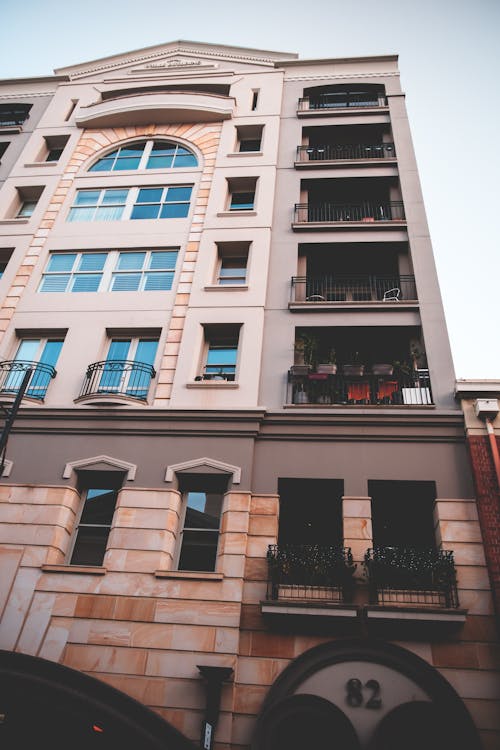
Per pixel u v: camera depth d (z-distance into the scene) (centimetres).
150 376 1532
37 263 1828
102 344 1612
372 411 1378
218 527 1277
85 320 1659
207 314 1627
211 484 1339
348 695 1030
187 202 1961
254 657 1087
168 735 977
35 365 1592
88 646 1105
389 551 1198
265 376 1497
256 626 1118
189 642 1095
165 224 1886
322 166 2011
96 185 2066
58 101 2466
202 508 1309
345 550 1185
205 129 2216
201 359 1581
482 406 1318
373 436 1350
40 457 1374
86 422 1421
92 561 1262
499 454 1263
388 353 1633
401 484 1294
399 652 1062
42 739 1027
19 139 2348
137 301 1689
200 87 2414
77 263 1834
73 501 1321
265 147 2094
